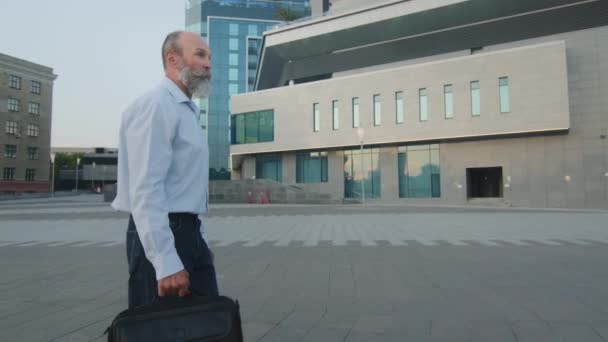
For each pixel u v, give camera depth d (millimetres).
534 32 34406
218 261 8023
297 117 41656
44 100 75688
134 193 1854
